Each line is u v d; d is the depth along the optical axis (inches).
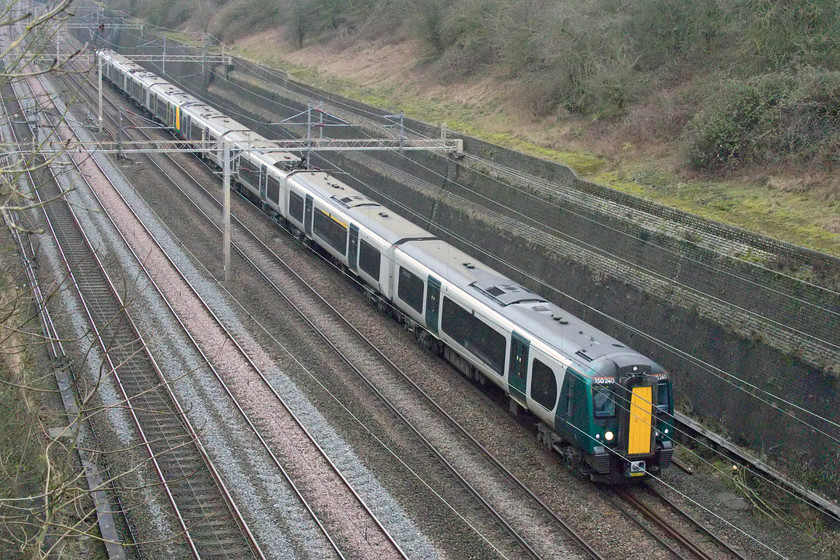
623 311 860.0
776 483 649.0
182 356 820.6
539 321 699.4
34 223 1177.4
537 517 582.2
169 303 949.8
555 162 1018.1
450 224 1178.6
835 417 626.5
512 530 557.3
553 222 990.4
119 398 729.0
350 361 828.6
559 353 652.7
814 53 1043.9
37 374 752.3
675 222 828.0
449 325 808.9
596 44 1321.4
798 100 940.0
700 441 711.7
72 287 977.5
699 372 756.0
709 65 1224.8
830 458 621.6
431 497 598.5
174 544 527.8
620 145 1134.4
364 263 980.6
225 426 686.5
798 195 863.1
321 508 574.9
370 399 753.0
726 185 937.5
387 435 688.4
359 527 554.3
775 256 715.4
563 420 641.0
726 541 570.6
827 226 774.5
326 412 721.0
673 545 558.3
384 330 922.1
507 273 1049.5
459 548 540.4
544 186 1019.3
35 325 844.6
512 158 1091.3
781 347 680.4
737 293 738.8
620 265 877.8
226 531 543.8
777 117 946.1
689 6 1267.2
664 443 635.5
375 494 596.4
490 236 1090.7
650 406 620.7
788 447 658.8
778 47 1099.9
